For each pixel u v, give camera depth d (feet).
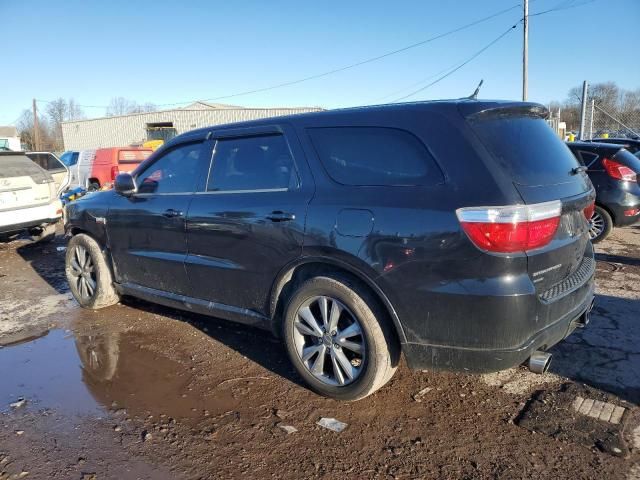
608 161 24.29
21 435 9.89
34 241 30.27
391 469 8.68
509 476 8.40
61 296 19.39
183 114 136.67
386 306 9.59
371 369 9.99
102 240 16.26
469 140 9.13
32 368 12.96
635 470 8.41
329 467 8.77
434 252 8.92
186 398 11.22
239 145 12.63
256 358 13.17
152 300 15.15
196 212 12.94
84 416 10.55
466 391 11.19
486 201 8.57
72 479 8.55
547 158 10.04
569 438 9.31
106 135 153.69
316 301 10.76
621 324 14.55
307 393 11.27
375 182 9.91
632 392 10.86
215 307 13.03
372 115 10.38
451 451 9.11
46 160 43.27
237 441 9.57
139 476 8.62
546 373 11.84
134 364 13.05
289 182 11.27
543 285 9.13
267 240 11.27
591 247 11.69
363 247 9.64
